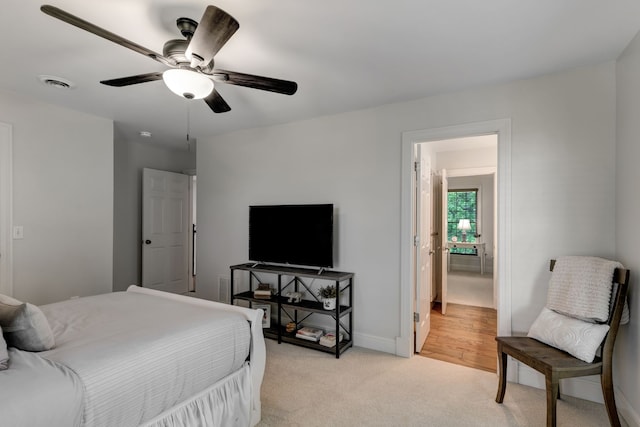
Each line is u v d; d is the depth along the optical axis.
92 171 3.44
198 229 4.43
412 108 2.97
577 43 2.01
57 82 2.61
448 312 4.47
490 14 1.71
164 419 1.52
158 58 1.73
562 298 2.17
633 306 1.94
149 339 1.55
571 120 2.36
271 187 3.82
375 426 1.99
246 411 1.91
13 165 2.86
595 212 2.29
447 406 2.20
